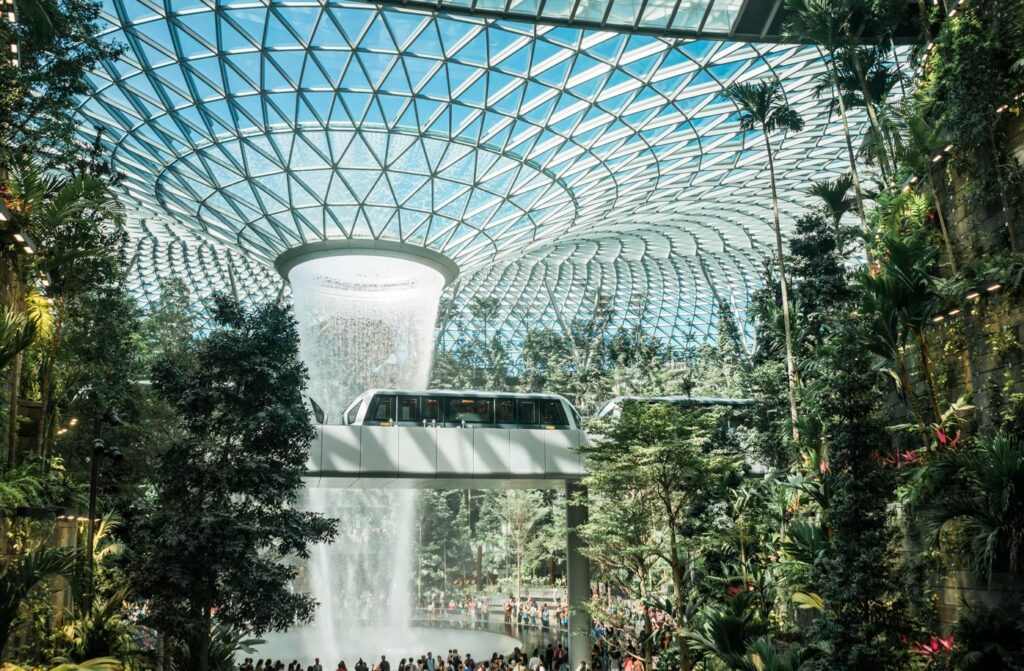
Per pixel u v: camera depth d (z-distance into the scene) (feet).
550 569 212.02
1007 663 44.45
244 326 70.33
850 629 55.42
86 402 82.64
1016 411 49.34
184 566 61.82
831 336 66.33
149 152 113.50
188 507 63.36
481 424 111.55
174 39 92.99
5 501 49.96
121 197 128.06
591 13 79.05
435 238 132.36
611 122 113.70
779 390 106.83
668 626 79.77
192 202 125.29
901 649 54.90
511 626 156.15
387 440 101.45
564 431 106.52
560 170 124.77
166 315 114.01
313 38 94.73
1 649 41.27
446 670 96.48
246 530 62.85
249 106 105.29
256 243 133.59
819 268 106.42
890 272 54.08
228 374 67.56
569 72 102.53
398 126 111.34
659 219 172.96
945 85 56.08
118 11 87.61
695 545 75.46
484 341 269.23
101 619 55.06
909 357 66.44
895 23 76.33
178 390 67.31
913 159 62.08
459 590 214.07
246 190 120.98
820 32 79.25
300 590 195.42
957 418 55.93
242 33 93.30
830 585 58.49
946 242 57.98
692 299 256.73
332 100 105.81
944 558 57.36
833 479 61.67
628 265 227.40
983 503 44.57
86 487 75.00
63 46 60.18
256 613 63.16
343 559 192.34
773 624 70.59
